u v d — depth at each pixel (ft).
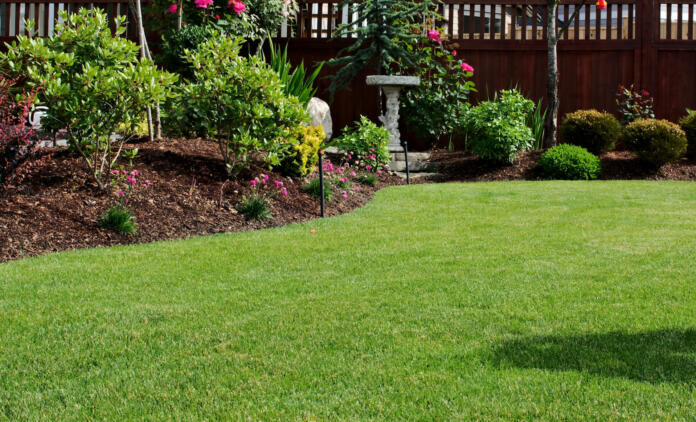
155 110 24.95
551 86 34.65
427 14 36.22
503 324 9.14
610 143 32.94
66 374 7.60
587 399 6.64
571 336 8.61
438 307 9.99
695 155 33.94
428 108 36.63
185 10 33.06
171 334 8.93
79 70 19.27
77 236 15.60
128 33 37.19
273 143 21.44
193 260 13.60
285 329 9.06
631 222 17.99
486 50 37.99
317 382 7.24
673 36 42.39
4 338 8.76
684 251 13.98
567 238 15.70
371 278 11.93
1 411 6.64
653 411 6.33
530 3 37.37
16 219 15.66
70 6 36.88
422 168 33.35
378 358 7.93
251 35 34.78
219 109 21.12
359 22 36.29
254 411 6.54
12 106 17.10
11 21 39.55
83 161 20.10
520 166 32.09
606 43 37.11
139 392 7.05
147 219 17.26
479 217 19.17
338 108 38.88
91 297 10.77
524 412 6.38
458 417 6.31
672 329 8.83
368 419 6.31
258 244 15.35
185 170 21.04
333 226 17.99
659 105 37.14
